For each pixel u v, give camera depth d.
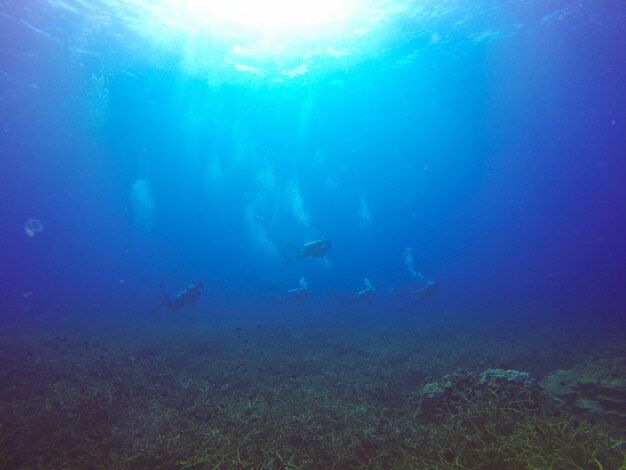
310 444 4.31
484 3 15.84
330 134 40.06
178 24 15.66
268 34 16.83
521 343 10.11
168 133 35.66
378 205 90.06
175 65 20.39
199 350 10.28
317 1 14.39
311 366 8.28
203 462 3.75
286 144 43.12
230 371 7.91
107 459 4.07
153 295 36.78
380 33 17.50
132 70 21.05
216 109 29.33
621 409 4.95
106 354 9.37
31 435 4.62
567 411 4.55
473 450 3.57
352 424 4.82
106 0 13.83
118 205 93.19
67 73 21.45
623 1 16.78
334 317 18.27
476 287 38.19
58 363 8.24
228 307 25.34
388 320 16.55
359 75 23.72
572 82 29.47
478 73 25.69
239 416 4.95
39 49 18.17
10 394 6.15
